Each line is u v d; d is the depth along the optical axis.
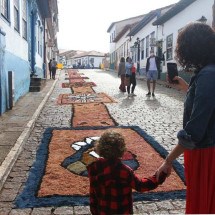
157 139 5.29
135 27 23.39
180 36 1.79
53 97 10.50
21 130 5.50
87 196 3.18
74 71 29.08
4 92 7.22
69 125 6.25
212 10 10.93
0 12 7.03
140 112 7.68
